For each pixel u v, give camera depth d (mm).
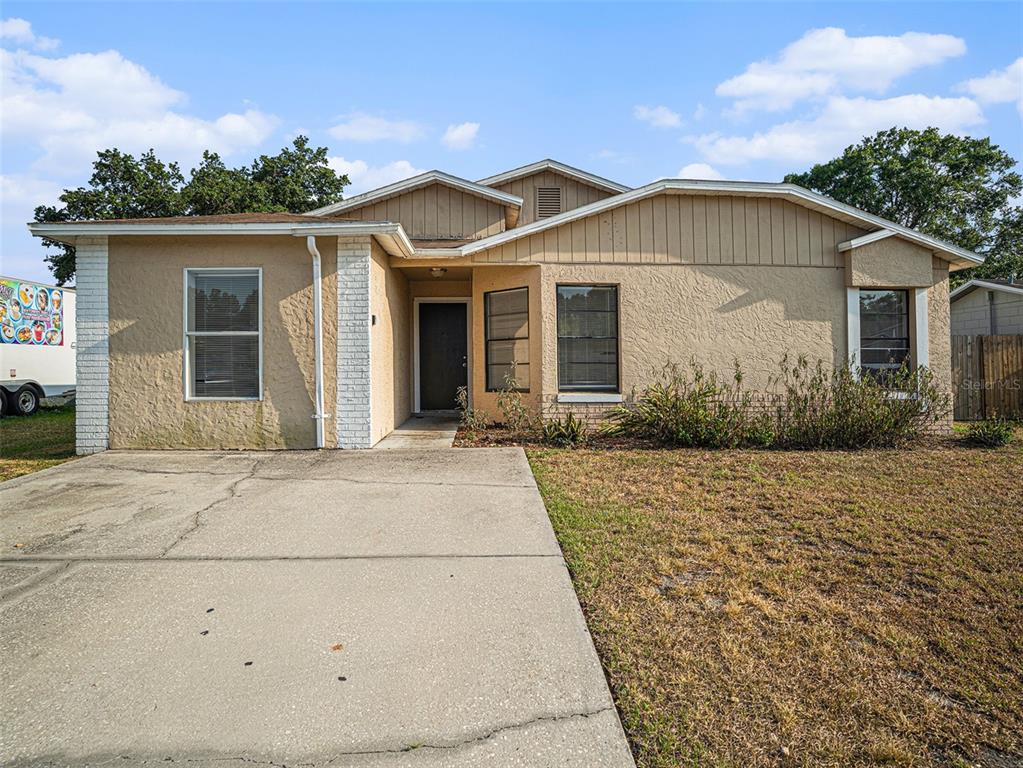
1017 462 6762
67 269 26953
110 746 2082
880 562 3740
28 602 3170
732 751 2070
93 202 23234
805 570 3600
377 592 3295
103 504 4957
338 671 2541
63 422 12797
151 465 6473
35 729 2168
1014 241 29109
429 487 5500
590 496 5219
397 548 3949
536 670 2545
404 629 2895
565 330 8969
